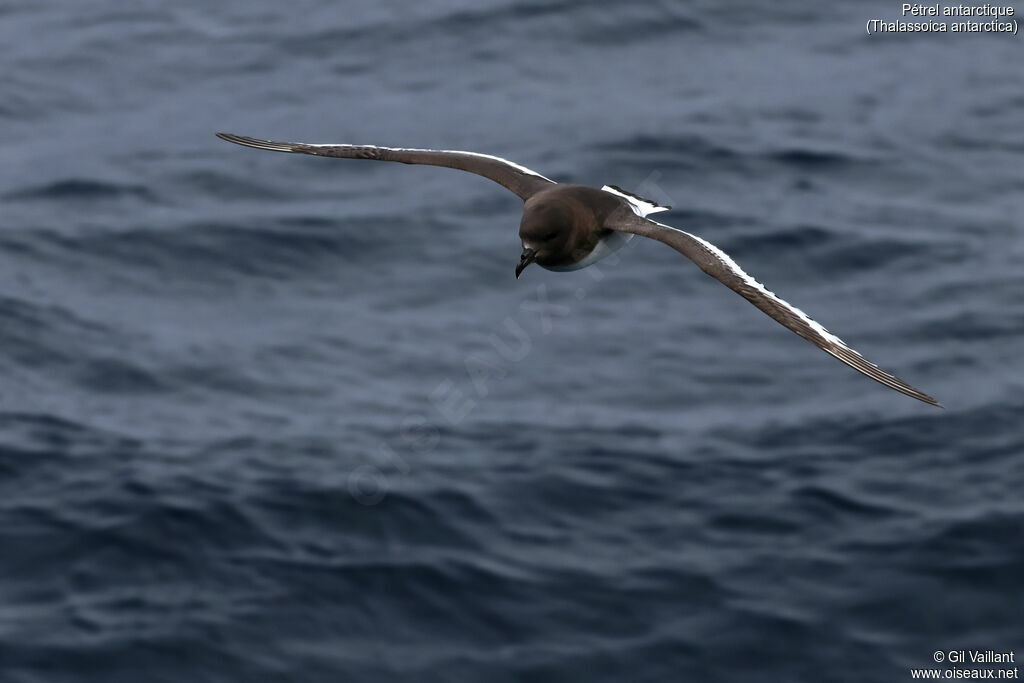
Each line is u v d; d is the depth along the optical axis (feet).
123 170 84.58
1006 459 55.26
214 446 56.49
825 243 73.77
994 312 66.49
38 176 83.66
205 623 46.75
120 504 51.83
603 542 51.26
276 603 47.85
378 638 46.80
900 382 31.37
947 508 52.60
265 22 106.42
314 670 45.32
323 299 70.28
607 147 85.05
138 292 70.44
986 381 60.95
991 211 77.56
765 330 66.03
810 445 56.90
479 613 47.78
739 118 88.63
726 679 45.42
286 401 60.80
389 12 106.11
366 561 49.88
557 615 47.75
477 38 101.04
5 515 51.08
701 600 48.44
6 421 57.11
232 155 86.58
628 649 46.39
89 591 47.96
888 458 55.77
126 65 100.42
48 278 70.79
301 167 84.94
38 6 111.34
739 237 74.59
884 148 84.94
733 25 102.42
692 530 51.96
